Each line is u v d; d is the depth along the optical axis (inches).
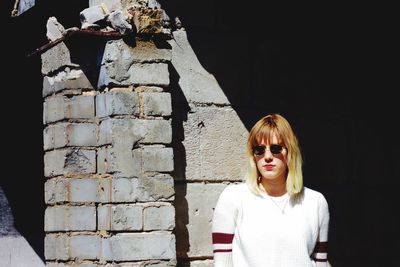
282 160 221.8
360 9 319.9
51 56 278.1
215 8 287.6
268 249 216.1
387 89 323.9
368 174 315.6
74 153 267.1
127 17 259.6
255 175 223.1
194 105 280.1
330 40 312.0
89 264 262.2
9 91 404.2
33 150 402.9
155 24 262.7
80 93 269.3
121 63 260.4
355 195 312.0
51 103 277.6
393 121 324.2
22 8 330.6
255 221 217.9
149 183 257.8
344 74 313.9
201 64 282.7
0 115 404.5
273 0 301.0
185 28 281.1
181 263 271.6
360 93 316.8
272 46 298.8
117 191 253.6
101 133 262.4
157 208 257.9
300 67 304.3
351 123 313.7
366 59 319.9
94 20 265.0
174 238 259.0
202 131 280.8
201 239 276.2
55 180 274.2
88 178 265.0
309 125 304.0
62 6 313.4
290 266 215.6
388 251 318.7
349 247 309.1
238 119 288.0
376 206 317.1
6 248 398.9
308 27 307.4
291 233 217.2
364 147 315.6
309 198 224.2
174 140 274.8
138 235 254.7
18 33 373.7
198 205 277.0
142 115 260.4
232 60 289.3
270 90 296.5
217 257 221.3
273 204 220.7
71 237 267.1
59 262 273.1
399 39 327.9
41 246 400.5
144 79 262.2
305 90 304.3
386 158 321.1
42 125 399.2
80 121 267.7
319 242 226.5
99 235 260.5
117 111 257.1
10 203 401.7
